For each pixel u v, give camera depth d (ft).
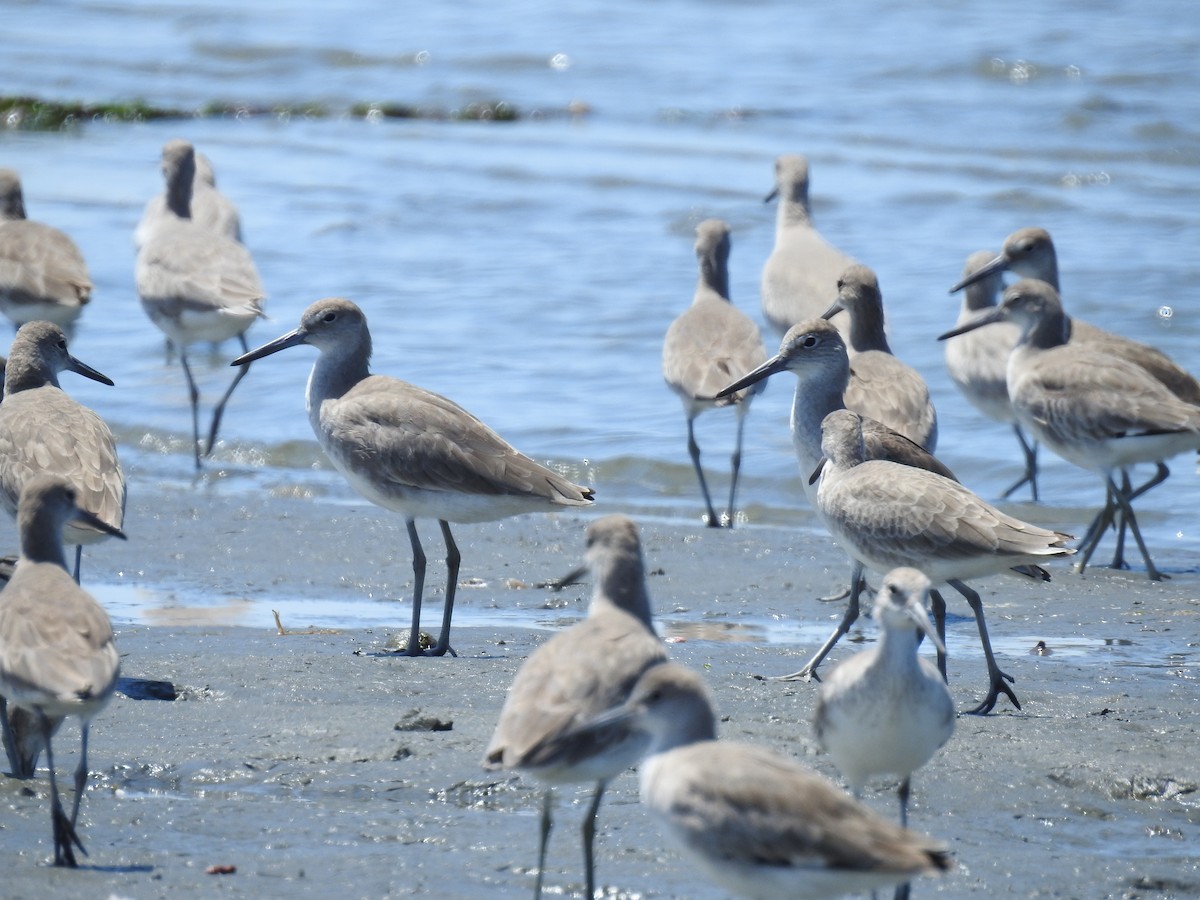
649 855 31.42
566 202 104.88
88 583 50.93
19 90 136.98
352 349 47.93
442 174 111.75
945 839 32.89
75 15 167.12
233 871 30.19
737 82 131.95
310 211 102.94
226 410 71.67
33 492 32.63
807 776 25.09
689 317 63.67
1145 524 61.62
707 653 44.88
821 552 56.03
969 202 101.40
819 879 24.44
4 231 69.15
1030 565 41.73
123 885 29.35
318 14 161.99
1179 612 50.44
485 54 142.72
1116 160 111.45
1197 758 36.63
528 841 32.04
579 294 85.97
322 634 45.96
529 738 27.45
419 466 45.06
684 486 64.69
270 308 83.35
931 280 86.02
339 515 58.80
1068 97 122.52
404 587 51.60
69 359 49.88
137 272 70.13
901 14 147.74
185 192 77.36
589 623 29.96
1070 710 40.50
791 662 44.09
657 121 124.36
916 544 40.40
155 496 60.70
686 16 153.17
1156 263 87.25
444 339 78.89
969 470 66.74
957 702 41.37
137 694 39.86
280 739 36.55
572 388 73.10
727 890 28.32
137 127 128.57
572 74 137.80
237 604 49.19
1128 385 54.65
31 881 29.40
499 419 69.21
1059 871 31.45
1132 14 143.33
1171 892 30.83
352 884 29.86
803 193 75.51
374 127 127.24
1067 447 55.62
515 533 57.62
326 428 46.80
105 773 34.63
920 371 74.59
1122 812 34.35
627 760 28.50
